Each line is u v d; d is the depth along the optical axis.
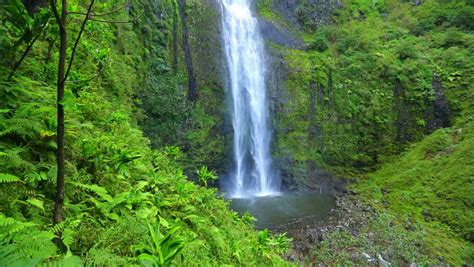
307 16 24.44
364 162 19.91
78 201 3.47
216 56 17.52
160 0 15.46
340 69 21.09
